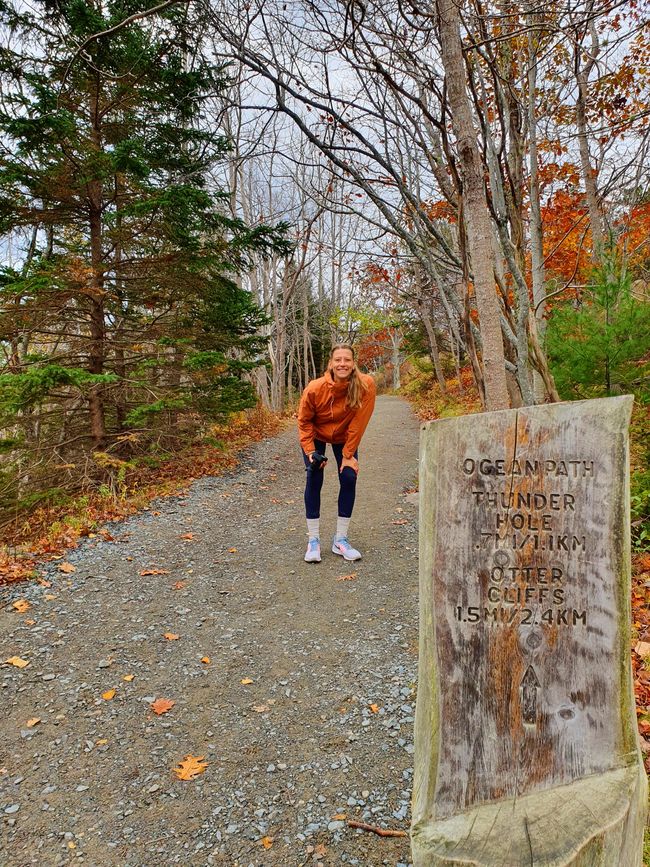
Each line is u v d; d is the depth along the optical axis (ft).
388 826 7.04
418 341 70.85
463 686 5.69
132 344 28.66
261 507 23.02
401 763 8.16
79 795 7.59
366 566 15.94
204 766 8.13
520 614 5.66
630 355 14.89
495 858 4.89
